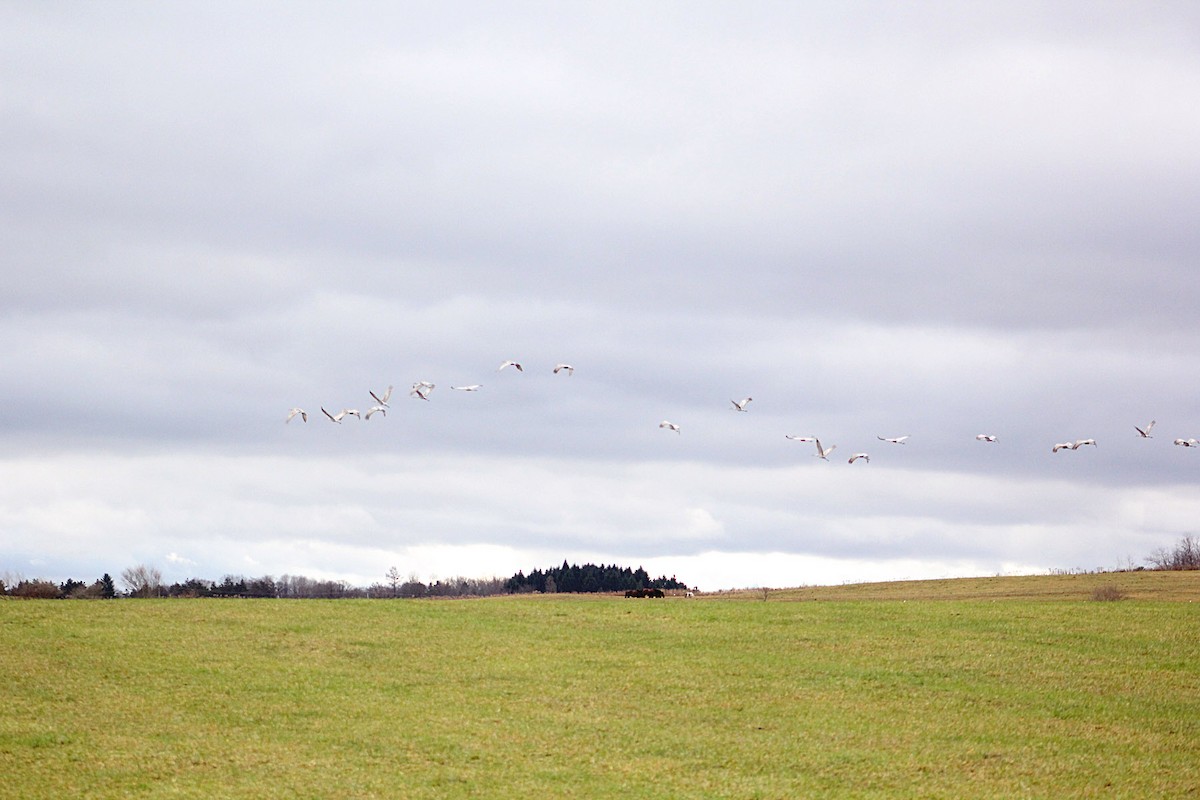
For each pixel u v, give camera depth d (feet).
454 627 183.83
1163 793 112.98
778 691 147.84
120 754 119.85
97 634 170.71
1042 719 136.87
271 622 183.42
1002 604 213.05
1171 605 211.00
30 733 125.80
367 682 148.56
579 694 144.97
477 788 111.24
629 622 191.31
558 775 115.24
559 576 563.07
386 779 113.50
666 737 128.16
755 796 110.42
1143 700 144.97
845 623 191.72
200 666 154.20
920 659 165.07
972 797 111.14
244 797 108.37
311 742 124.47
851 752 124.06
